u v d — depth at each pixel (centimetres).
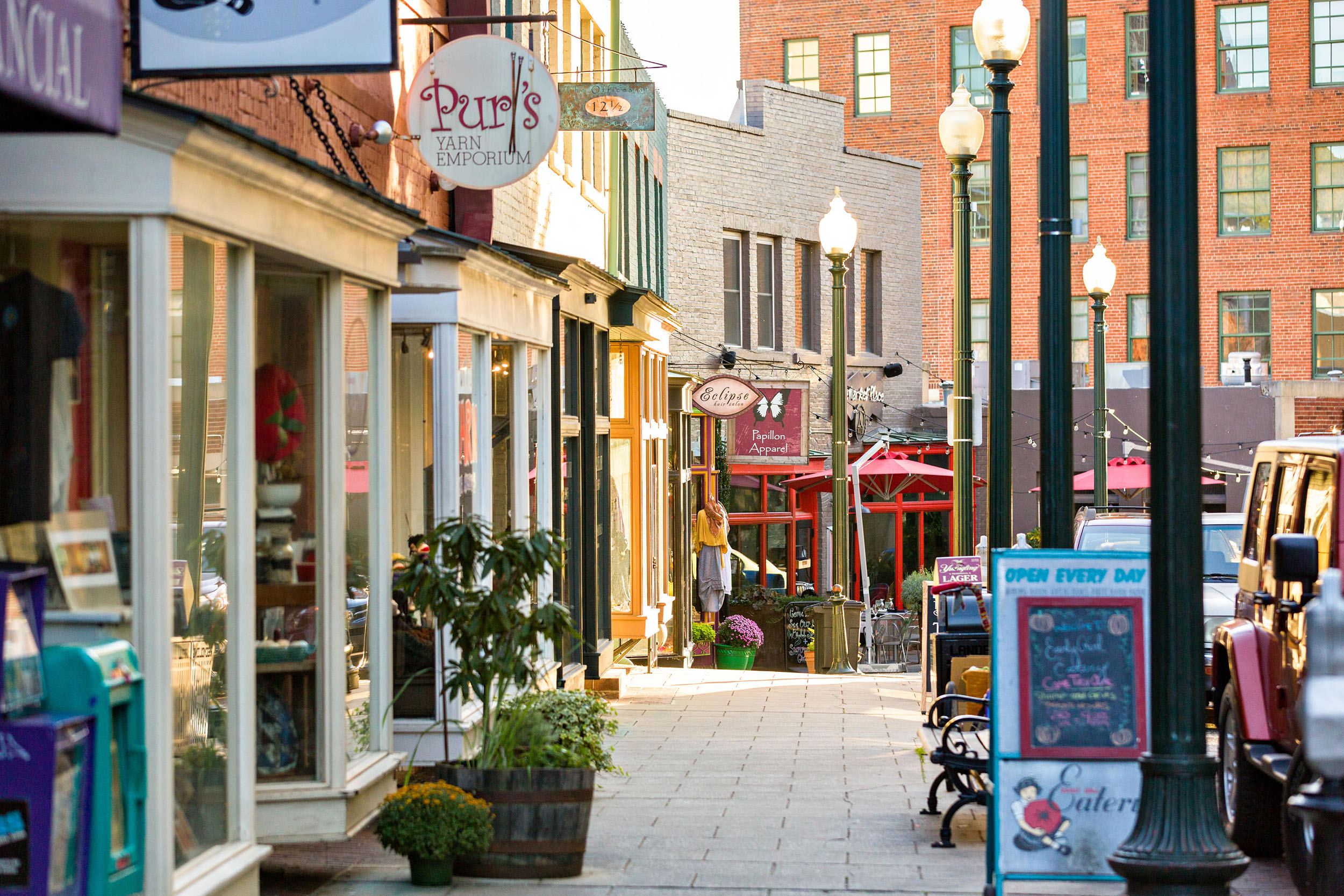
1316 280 5578
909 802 1346
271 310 998
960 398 1895
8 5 567
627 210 2794
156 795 766
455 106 1442
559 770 1032
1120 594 928
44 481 779
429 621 1358
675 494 3048
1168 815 789
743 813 1291
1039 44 1392
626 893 991
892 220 4584
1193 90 803
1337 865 733
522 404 1644
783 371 4069
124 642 758
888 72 5688
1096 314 3250
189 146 779
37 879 673
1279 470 1194
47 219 779
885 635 3444
